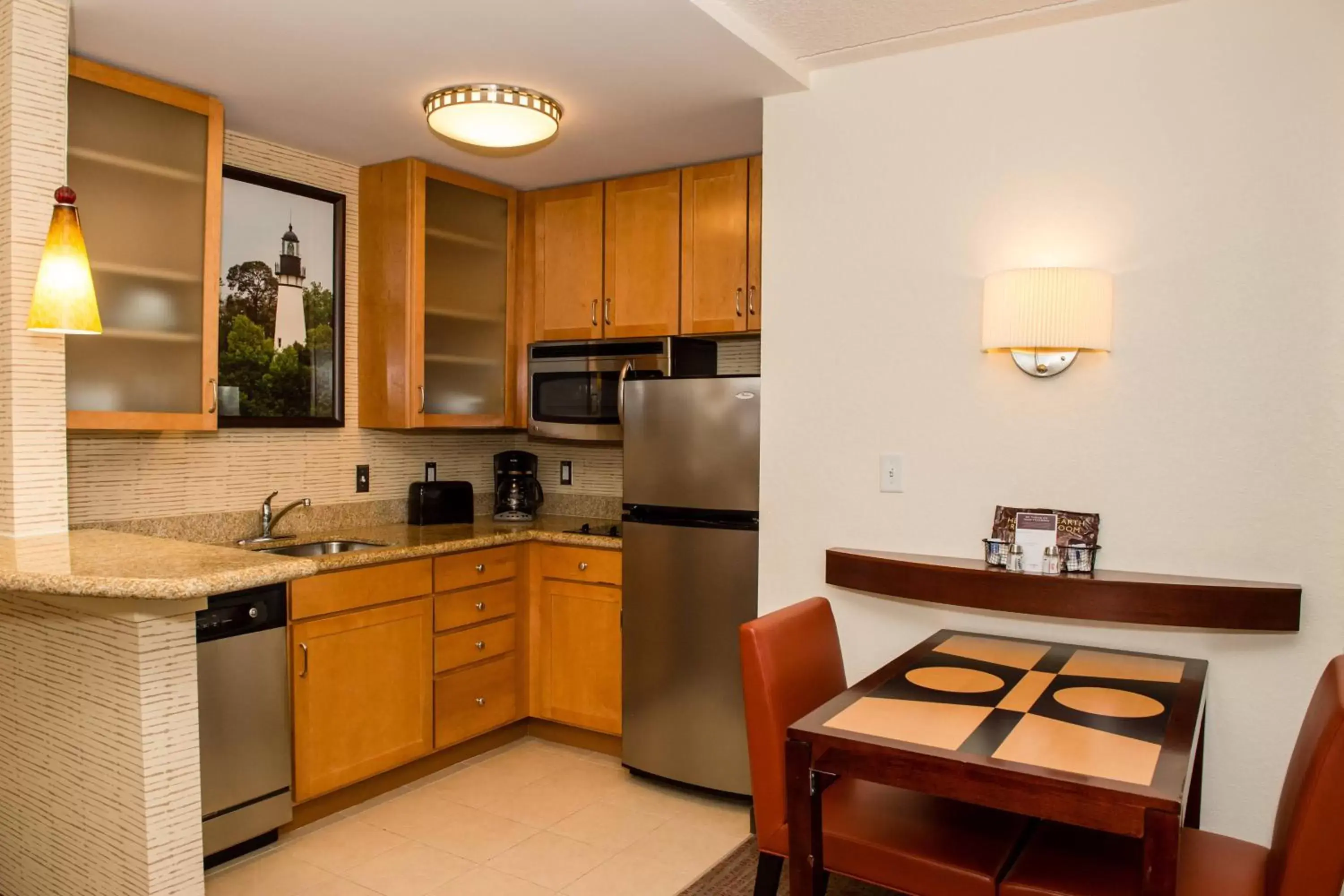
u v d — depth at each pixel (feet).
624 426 10.61
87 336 8.15
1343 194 6.77
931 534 8.49
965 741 5.30
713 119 9.82
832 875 8.32
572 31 7.57
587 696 11.39
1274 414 7.03
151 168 8.59
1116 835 5.90
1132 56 7.51
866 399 8.82
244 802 8.42
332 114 9.66
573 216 12.19
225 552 6.79
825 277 9.02
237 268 10.28
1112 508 7.64
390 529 11.89
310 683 9.13
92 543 7.11
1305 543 6.93
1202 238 7.26
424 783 10.56
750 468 9.67
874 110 8.70
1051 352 7.79
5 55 6.89
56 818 6.83
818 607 7.73
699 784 10.06
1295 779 5.24
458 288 11.85
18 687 7.16
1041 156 7.91
